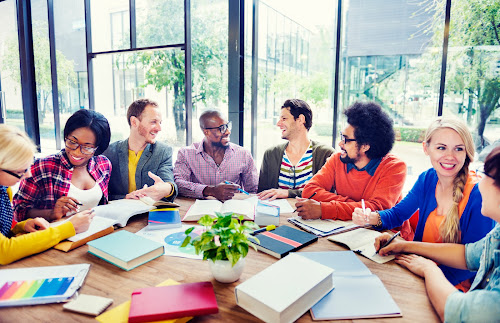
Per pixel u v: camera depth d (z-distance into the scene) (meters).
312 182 1.87
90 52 4.02
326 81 2.87
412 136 2.52
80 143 1.63
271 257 1.14
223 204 1.71
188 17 3.24
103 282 0.96
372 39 2.60
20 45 4.50
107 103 4.04
